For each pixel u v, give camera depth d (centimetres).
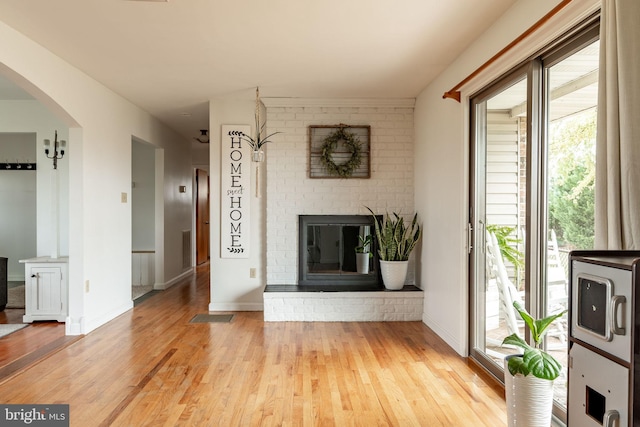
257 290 522
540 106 256
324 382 298
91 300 430
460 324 356
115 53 355
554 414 241
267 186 512
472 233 347
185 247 785
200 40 328
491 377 307
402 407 259
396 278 477
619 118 164
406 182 514
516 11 266
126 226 515
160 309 525
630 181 157
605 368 136
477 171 340
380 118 514
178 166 731
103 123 449
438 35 319
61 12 281
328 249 514
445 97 356
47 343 385
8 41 301
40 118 549
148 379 302
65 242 542
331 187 514
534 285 258
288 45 338
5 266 517
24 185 725
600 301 140
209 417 246
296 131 512
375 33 315
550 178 249
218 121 513
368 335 414
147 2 267
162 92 476
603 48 172
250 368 324
